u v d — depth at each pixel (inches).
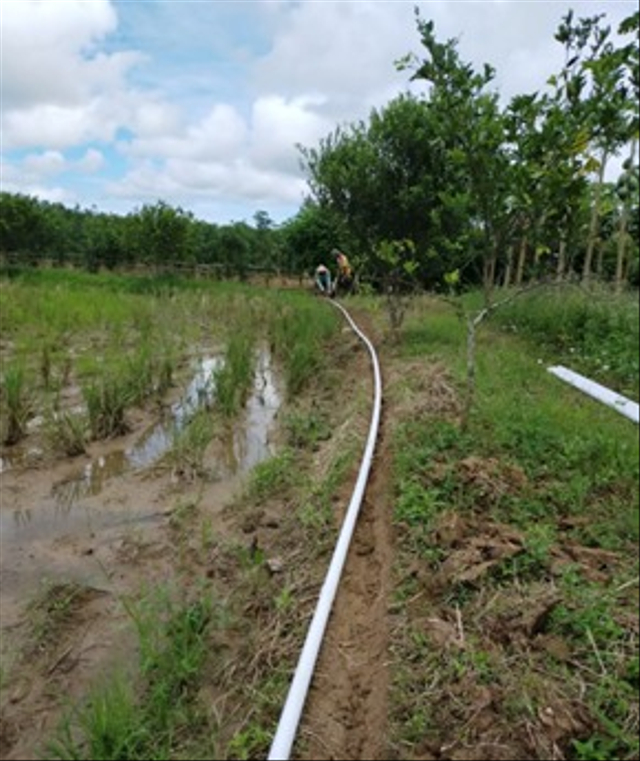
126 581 189.0
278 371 442.6
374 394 315.9
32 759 128.3
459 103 210.2
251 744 118.6
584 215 207.5
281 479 242.8
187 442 283.3
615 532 163.6
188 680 138.9
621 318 307.1
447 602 145.0
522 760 110.0
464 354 343.6
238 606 163.5
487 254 228.2
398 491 196.5
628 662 123.2
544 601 137.3
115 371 367.9
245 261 1579.7
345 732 120.9
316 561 175.6
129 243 1316.4
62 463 280.5
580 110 181.9
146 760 121.2
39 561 202.8
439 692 122.6
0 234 1302.9
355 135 456.8
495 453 209.6
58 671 153.2
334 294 917.8
